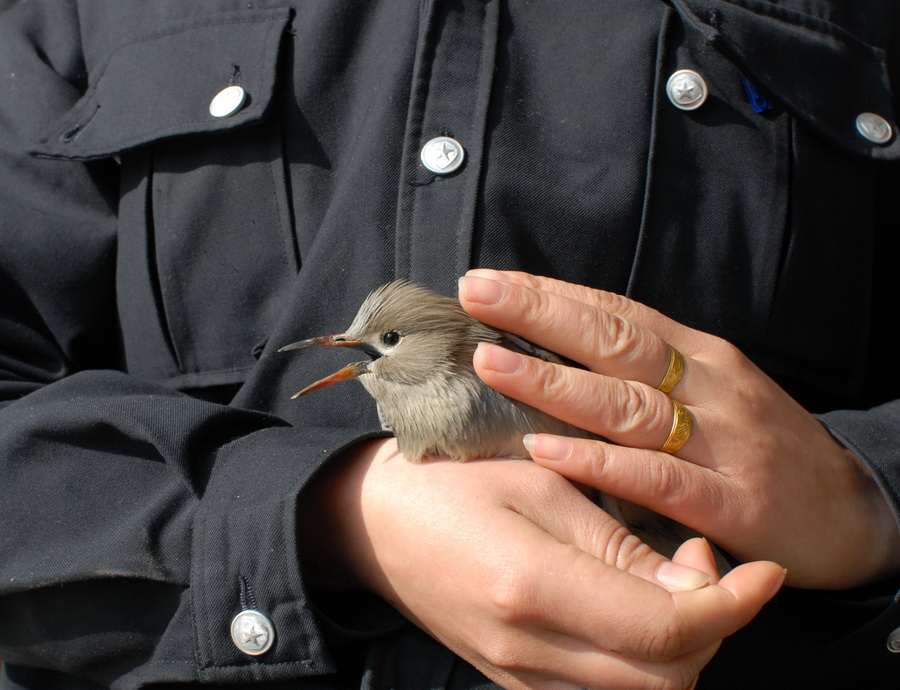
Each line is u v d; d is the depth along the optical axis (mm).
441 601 838
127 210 943
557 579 820
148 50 942
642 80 903
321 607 869
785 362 922
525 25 912
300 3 929
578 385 853
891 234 949
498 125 896
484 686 854
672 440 856
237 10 933
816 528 867
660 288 902
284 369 917
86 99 957
